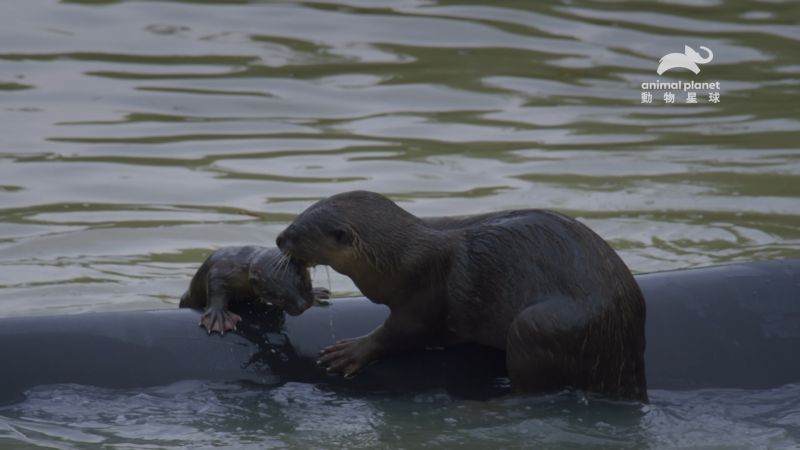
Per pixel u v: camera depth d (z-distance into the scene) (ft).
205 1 157.28
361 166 108.37
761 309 63.82
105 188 102.47
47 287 82.89
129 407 58.23
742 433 56.34
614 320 56.18
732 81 134.92
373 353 59.98
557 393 57.00
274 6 156.66
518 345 56.49
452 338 60.29
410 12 154.92
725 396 60.70
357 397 59.31
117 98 126.21
